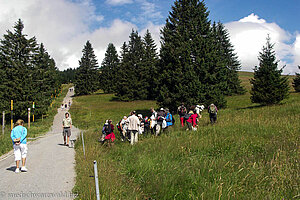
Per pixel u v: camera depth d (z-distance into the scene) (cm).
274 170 484
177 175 511
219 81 2678
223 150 712
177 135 1030
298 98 2795
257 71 2448
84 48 8256
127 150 859
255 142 755
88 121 3209
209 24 2880
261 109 1962
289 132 832
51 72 7350
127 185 503
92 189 454
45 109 3525
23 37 3606
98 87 8388
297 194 388
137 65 6272
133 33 7281
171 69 2669
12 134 679
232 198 389
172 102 2617
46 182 565
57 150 1075
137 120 988
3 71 3272
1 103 3139
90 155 788
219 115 1931
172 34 3005
